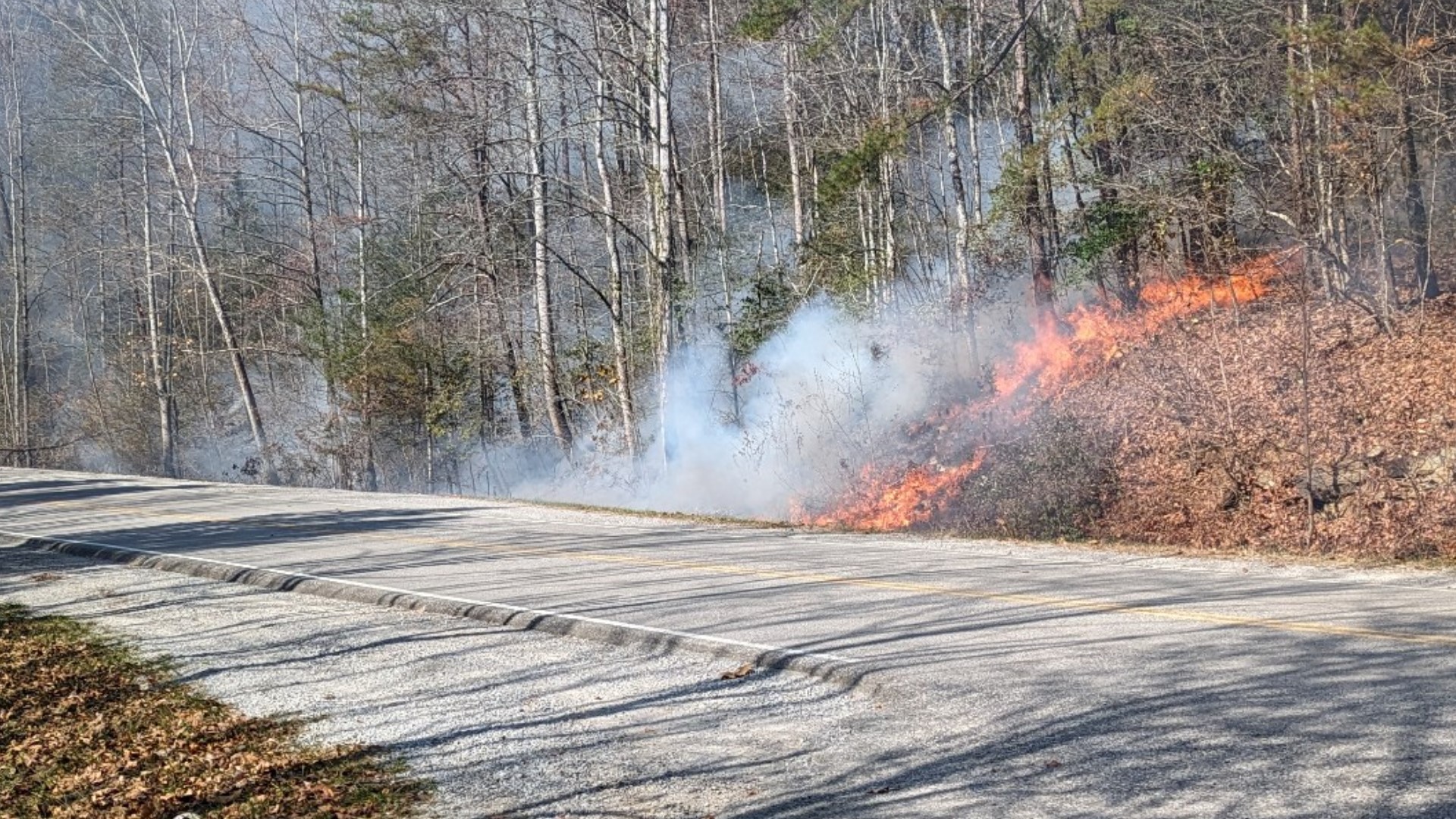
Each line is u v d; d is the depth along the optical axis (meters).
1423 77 20.72
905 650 9.62
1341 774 6.04
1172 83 25.73
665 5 28.23
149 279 45.72
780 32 33.81
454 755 7.91
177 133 42.66
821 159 36.19
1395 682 7.67
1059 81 33.16
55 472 36.97
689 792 6.77
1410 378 19.64
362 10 34.81
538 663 10.32
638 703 8.84
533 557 16.25
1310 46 21.31
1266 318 23.86
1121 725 7.22
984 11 30.47
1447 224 25.09
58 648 12.22
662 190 28.61
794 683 9.07
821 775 6.87
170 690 10.32
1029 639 9.72
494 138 31.88
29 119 52.94
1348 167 22.75
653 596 12.81
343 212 47.53
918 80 32.06
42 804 7.71
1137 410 22.12
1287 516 18.27
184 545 18.62
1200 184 25.45
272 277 44.22
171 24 41.75
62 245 60.97
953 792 6.34
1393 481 17.77
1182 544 18.56
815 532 19.00
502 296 37.19
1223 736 6.83
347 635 11.91
